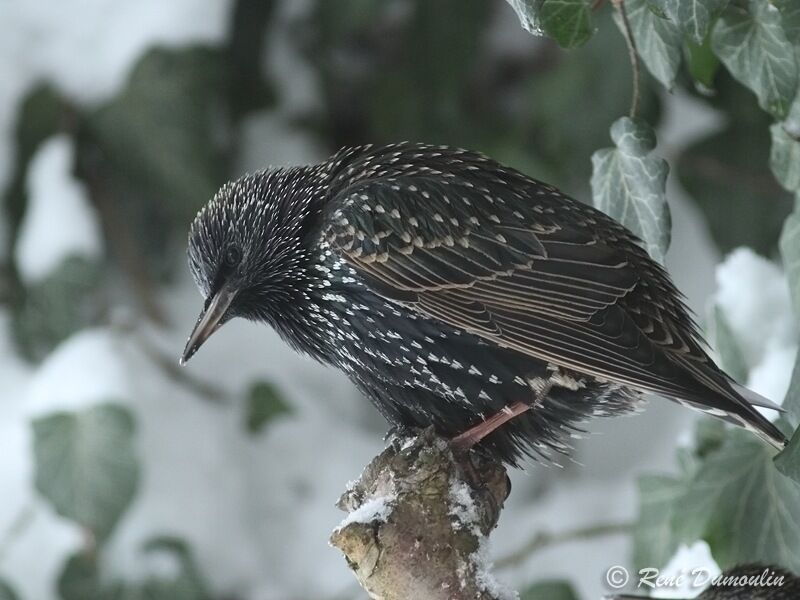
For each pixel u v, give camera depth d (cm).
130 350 1101
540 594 1041
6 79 1105
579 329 749
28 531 1062
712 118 1134
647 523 895
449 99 1147
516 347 754
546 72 1136
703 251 1182
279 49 1158
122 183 1127
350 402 1207
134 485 1030
